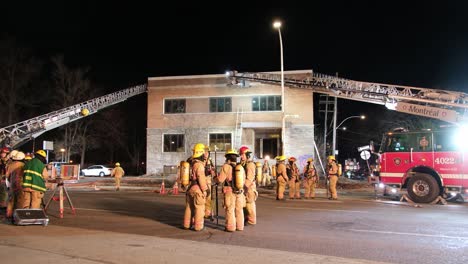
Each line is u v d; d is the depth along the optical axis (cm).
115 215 1279
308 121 3794
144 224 1094
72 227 1020
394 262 706
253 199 1094
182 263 637
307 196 1950
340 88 2805
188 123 4053
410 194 1762
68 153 5044
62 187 1232
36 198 1052
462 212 1377
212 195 1170
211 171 1145
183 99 4100
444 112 2034
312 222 1150
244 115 3938
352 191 2484
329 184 1906
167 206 1541
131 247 748
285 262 649
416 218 1227
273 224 1112
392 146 1855
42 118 3067
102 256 673
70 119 3241
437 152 1741
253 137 3931
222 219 1180
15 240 803
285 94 3847
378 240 894
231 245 787
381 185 1870
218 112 4006
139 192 2367
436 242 873
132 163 6100
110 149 6053
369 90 2639
